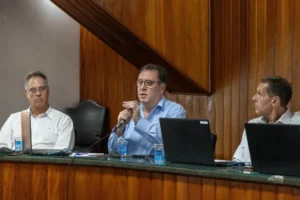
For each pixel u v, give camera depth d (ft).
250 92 15.69
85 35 21.09
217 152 16.58
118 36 15.79
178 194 8.62
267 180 7.54
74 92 21.07
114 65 20.12
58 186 9.93
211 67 16.72
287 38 14.76
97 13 14.98
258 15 15.48
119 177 9.34
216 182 8.18
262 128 7.75
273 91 10.56
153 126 10.90
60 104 20.54
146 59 16.65
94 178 9.61
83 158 9.78
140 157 10.22
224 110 16.43
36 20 19.60
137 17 15.35
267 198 7.64
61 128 12.98
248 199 7.84
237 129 16.05
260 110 10.76
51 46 20.16
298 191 7.36
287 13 14.76
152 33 15.69
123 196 9.27
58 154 10.51
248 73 15.76
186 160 8.96
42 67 19.86
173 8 16.07
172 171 8.57
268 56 15.23
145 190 9.02
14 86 18.89
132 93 19.49
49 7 20.06
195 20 16.53
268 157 7.77
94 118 19.97
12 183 10.29
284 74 14.80
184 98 17.62
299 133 7.41
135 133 11.36
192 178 8.46
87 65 21.06
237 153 11.43
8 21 18.69
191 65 16.48
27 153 10.69
